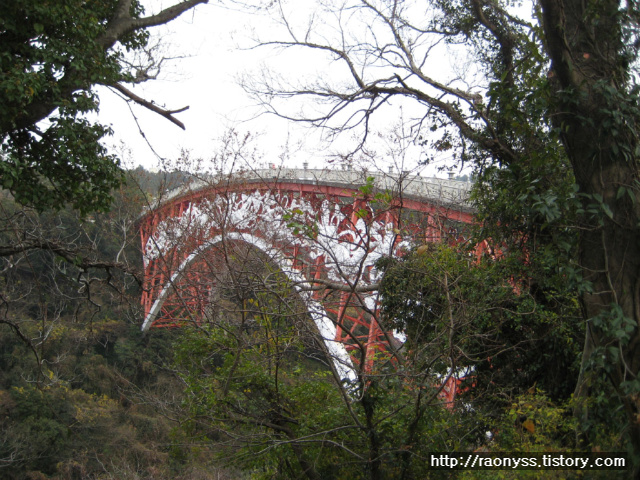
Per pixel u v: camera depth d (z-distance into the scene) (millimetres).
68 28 8570
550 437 6723
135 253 21188
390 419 7277
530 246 9992
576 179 5898
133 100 9859
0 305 10273
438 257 10078
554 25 5824
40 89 8086
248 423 8273
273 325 8539
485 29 12578
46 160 9008
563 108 5871
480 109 11086
